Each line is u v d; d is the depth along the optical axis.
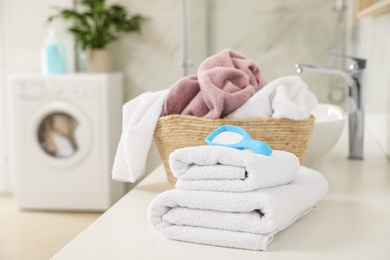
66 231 2.92
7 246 2.68
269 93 1.03
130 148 1.06
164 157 1.06
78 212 3.29
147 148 1.06
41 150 3.26
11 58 3.63
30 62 3.62
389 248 0.72
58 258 0.69
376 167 1.31
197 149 0.74
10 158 3.76
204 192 0.73
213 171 0.73
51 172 3.25
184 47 3.03
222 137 0.91
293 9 3.16
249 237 0.71
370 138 1.83
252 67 1.13
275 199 0.71
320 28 3.14
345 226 0.82
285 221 0.73
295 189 0.79
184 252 0.71
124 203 0.96
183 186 0.75
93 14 3.34
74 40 3.58
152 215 0.76
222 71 1.05
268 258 0.69
